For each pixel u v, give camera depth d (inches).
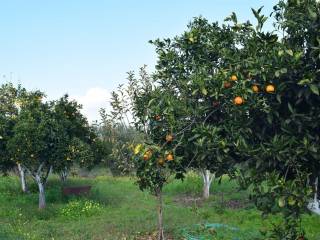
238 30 201.3
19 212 678.5
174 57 261.0
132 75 542.9
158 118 225.6
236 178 186.9
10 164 853.2
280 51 173.6
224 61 239.1
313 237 459.5
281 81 178.7
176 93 244.7
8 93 774.5
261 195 174.2
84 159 794.8
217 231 486.9
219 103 207.0
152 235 494.3
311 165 183.6
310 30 176.9
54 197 813.9
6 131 752.3
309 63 179.3
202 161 210.4
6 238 462.6
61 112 759.7
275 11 186.5
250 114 189.5
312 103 180.9
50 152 724.7
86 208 686.5
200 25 267.6
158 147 204.5
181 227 514.9
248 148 179.6
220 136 195.6
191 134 208.7
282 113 187.2
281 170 185.6
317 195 188.2
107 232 524.1
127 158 539.2
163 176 215.5
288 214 169.3
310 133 182.5
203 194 845.2
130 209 723.4
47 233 523.8
